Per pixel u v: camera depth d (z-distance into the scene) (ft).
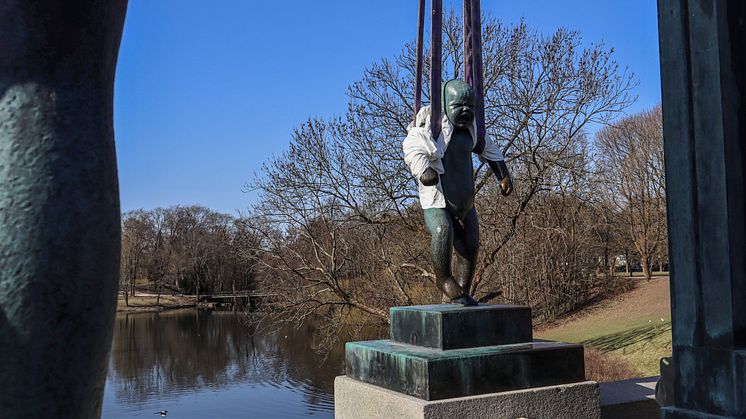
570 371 17.24
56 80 2.95
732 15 6.68
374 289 62.90
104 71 3.18
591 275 117.80
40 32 2.89
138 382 95.86
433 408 14.99
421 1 21.38
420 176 18.61
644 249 131.54
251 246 61.67
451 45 59.16
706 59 6.66
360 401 17.30
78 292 2.83
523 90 55.57
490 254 57.47
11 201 2.75
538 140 55.42
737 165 6.48
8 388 2.68
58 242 2.79
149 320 186.19
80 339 2.84
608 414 19.08
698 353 6.54
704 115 6.66
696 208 6.66
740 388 6.12
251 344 127.03
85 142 2.99
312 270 62.13
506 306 18.16
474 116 19.58
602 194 73.92
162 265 266.36
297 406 71.26
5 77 2.87
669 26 7.05
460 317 17.08
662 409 6.81
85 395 2.90
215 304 234.38
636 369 63.21
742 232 6.40
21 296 2.69
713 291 6.44
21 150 2.81
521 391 16.24
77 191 2.89
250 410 70.64
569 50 54.19
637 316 93.25
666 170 7.05
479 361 15.96
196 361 111.14
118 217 3.14
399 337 18.76
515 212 57.62
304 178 58.23
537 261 78.18
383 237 61.62
